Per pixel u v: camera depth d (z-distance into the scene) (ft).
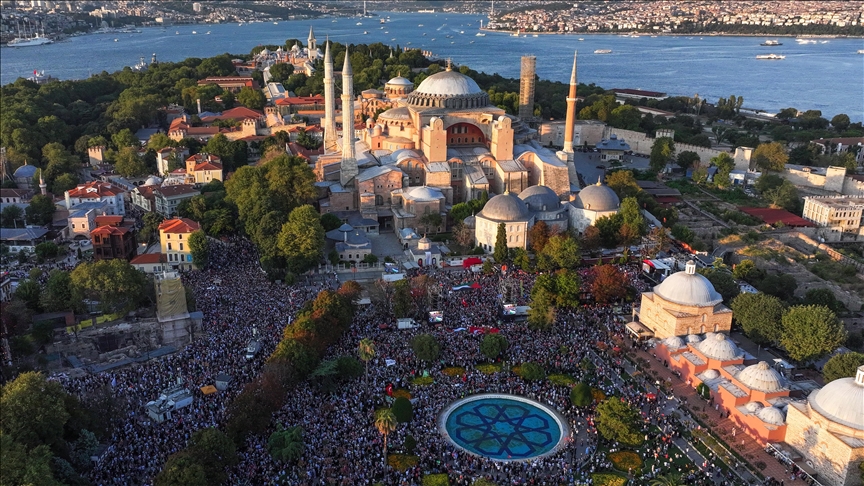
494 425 435.12
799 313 502.38
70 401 396.37
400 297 557.33
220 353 490.49
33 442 361.10
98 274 550.77
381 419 379.35
